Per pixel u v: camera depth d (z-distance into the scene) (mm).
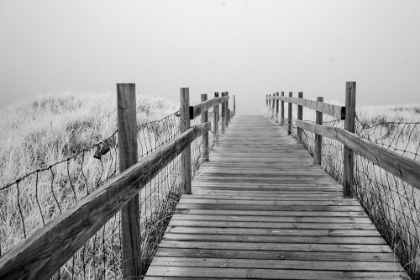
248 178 5672
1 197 4461
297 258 3268
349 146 4219
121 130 2787
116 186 2180
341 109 4664
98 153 3238
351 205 4434
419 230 3617
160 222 4184
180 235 3723
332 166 6125
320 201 4570
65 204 4441
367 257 3279
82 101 11273
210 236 3693
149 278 2994
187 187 4902
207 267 3145
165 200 4758
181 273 3059
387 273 3037
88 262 3375
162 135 7797
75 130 7434
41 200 4422
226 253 3365
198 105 5336
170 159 3504
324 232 3746
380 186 4695
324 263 3184
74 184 5000
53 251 1467
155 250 3553
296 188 5121
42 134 6941
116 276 3229
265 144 8797
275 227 3871
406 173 2584
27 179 4898
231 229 3842
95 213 1878
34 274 1337
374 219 4191
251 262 3211
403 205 4145
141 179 2660
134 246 2871
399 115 12383
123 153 2809
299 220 4031
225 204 4520
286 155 7457
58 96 12211
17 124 8625
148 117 9719
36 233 1394
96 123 7914
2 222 4008
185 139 4270
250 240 3602
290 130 10438
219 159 7098
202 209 4379
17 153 5812
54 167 5230
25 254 1275
